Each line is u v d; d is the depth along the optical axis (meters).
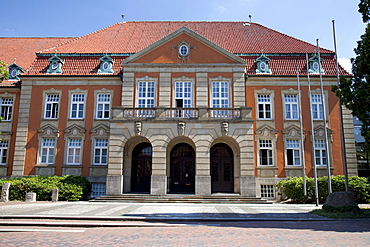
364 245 9.35
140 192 26.03
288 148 27.22
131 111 24.42
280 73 28.00
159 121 23.97
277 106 27.67
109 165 23.66
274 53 29.20
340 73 28.08
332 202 17.16
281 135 27.30
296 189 23.22
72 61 29.44
